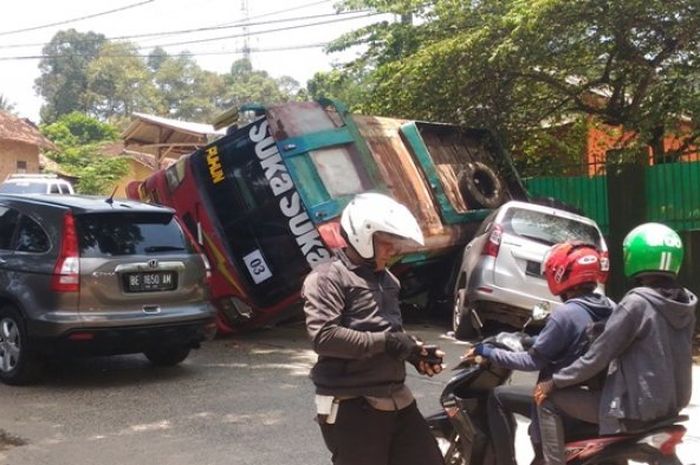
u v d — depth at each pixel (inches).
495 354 161.8
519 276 372.5
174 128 1122.7
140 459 220.8
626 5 454.9
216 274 413.1
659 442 142.1
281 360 358.9
